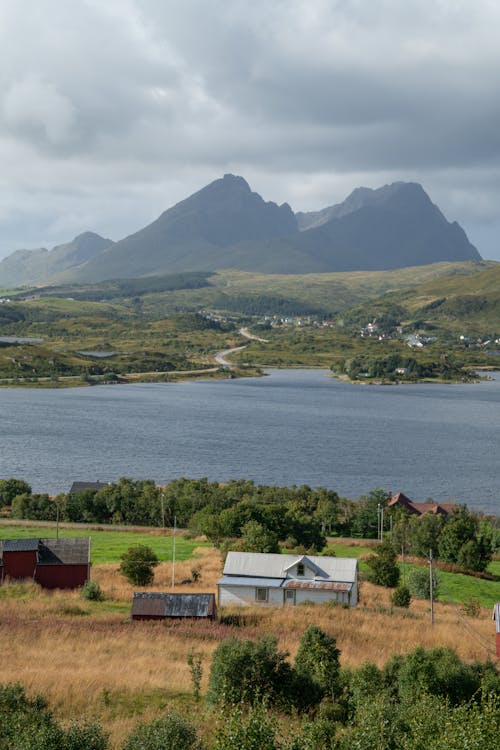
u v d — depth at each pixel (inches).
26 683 1750.7
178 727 1285.7
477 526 6003.9
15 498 6166.3
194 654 2196.1
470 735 1162.6
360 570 4360.2
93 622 2610.7
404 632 2773.1
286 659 2158.0
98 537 5201.8
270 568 3447.3
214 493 6254.9
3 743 1218.0
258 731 1127.0
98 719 1457.9
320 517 5989.2
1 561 3422.7
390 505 6269.7
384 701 1525.6
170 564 4188.0
